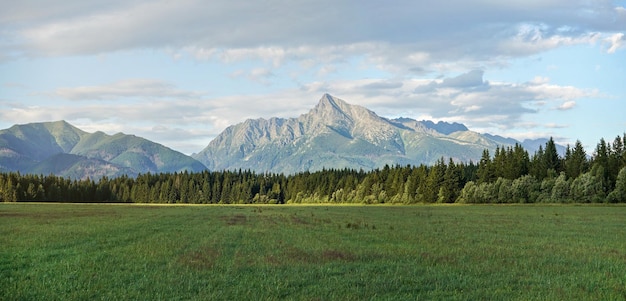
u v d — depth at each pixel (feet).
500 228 157.38
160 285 59.98
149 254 88.28
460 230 148.25
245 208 405.80
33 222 180.55
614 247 104.83
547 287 61.62
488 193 447.42
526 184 429.38
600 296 56.39
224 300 52.49
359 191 615.57
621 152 438.40
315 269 72.79
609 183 391.45
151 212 297.53
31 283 61.41
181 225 172.24
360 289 58.95
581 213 259.60
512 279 66.59
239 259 82.28
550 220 202.39
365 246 103.19
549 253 93.61
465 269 74.28
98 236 124.36
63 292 56.29
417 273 70.49
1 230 141.49
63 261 79.46
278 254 89.56
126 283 61.77
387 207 418.51
